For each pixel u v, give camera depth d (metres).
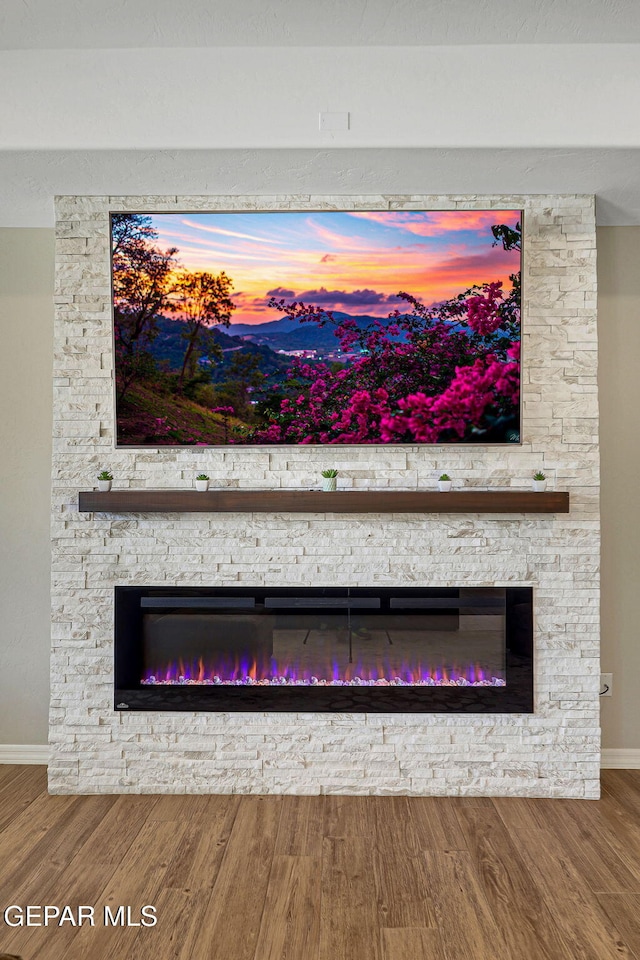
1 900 2.46
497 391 3.26
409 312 3.23
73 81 2.88
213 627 3.36
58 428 3.36
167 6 2.59
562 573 3.32
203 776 3.34
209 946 2.23
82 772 3.35
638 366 3.61
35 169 3.03
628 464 3.63
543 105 2.86
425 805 3.21
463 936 2.28
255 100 2.87
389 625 3.35
